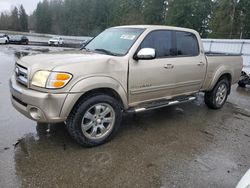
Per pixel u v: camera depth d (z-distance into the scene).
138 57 3.69
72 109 3.26
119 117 3.70
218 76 5.33
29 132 3.87
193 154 3.52
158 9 54.84
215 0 47.88
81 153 3.35
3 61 12.53
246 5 40.91
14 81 3.53
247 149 3.78
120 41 4.05
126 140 3.82
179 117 5.04
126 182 2.81
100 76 3.34
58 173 2.89
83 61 3.25
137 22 56.28
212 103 5.59
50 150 3.38
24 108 3.22
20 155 3.21
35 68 3.13
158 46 4.17
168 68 4.19
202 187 2.80
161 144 3.76
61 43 35.91
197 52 4.89
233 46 13.77
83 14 78.31
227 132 4.40
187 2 46.59
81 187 2.69
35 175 2.83
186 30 4.72
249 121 5.08
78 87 3.12
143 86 3.90
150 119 4.82
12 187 2.61
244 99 7.27
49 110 3.04
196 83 4.90
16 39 33.03
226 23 41.88
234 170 3.17
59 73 3.02
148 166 3.14
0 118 4.35
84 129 3.37
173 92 4.49
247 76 9.19
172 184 2.82
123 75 3.60
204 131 4.38
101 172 2.96
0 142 3.51
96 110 3.44
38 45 34.31
